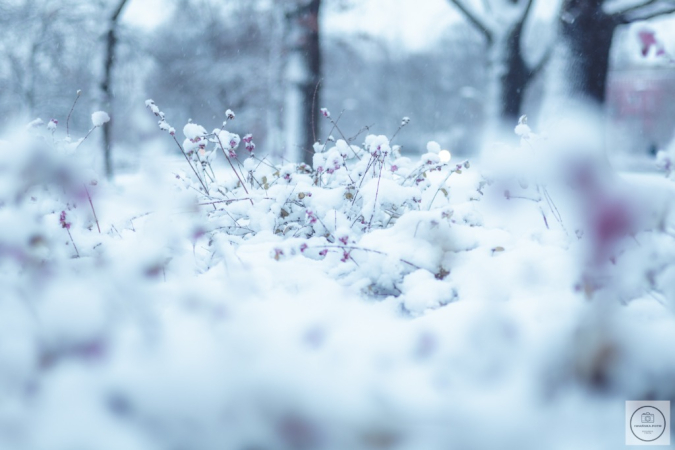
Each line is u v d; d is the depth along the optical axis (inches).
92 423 62.7
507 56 269.7
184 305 81.2
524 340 78.9
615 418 65.6
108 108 275.9
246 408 63.4
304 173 108.8
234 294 83.7
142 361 71.7
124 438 61.0
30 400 65.8
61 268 85.9
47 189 92.1
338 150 104.9
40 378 69.1
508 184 94.9
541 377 71.2
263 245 96.7
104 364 71.9
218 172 111.1
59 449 59.6
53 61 324.8
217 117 478.9
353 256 92.6
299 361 71.7
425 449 59.9
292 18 201.9
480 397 68.1
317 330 78.5
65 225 92.6
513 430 62.7
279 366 69.8
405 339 79.5
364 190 98.8
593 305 81.0
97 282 82.4
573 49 197.8
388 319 84.1
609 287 82.0
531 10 266.4
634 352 75.2
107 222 99.8
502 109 273.0
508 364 73.8
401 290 90.2
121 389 66.7
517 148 97.5
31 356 71.9
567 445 61.3
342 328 80.7
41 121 100.6
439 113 790.5
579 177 75.0
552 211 95.3
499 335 79.1
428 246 91.9
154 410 63.5
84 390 67.3
